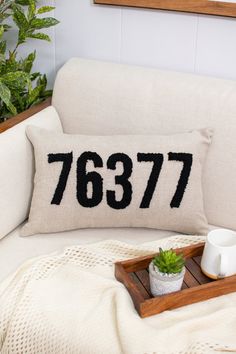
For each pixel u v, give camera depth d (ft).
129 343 3.26
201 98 4.62
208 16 4.90
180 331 3.34
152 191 4.32
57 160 4.37
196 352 3.19
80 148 4.40
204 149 4.49
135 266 3.92
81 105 5.06
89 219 4.43
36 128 4.56
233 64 5.01
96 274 3.91
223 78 5.11
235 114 4.48
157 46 5.28
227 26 4.86
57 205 4.35
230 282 3.72
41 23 5.12
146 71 4.97
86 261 4.07
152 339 3.27
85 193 4.33
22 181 4.54
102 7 5.32
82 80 5.07
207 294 3.68
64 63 5.82
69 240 4.43
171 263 3.56
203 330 3.38
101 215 4.40
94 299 3.70
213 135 4.54
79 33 5.58
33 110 5.04
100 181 4.32
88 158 4.35
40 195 4.40
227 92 4.58
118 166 4.33
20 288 3.80
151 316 3.53
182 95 4.69
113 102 4.92
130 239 4.47
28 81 4.99
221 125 4.52
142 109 4.81
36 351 3.55
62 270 3.97
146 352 3.22
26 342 3.57
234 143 4.48
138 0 5.06
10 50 6.00
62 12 5.54
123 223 4.49
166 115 4.72
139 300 3.51
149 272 3.70
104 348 3.34
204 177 4.63
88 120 5.05
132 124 4.85
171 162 4.34
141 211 4.38
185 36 5.10
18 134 4.53
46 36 5.24
